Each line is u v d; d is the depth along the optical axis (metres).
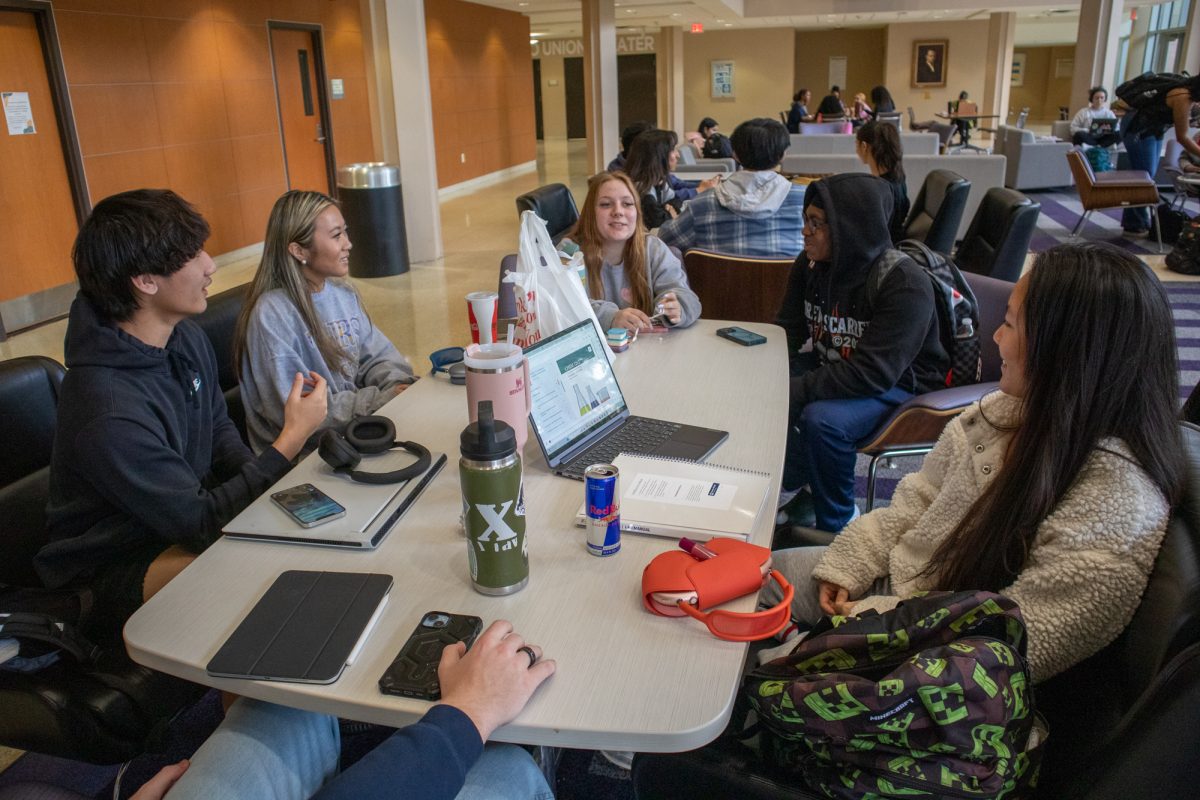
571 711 0.97
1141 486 1.07
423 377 2.10
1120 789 0.85
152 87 6.51
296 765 1.15
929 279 2.29
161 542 1.61
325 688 1.02
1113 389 1.09
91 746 1.35
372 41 6.75
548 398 1.59
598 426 1.69
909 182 7.44
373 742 1.85
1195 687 0.80
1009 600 1.00
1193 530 0.99
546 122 22.38
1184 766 0.82
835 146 10.59
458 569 1.25
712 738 0.96
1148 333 1.08
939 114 17.72
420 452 1.58
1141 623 0.99
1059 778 1.03
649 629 1.11
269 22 7.96
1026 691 0.96
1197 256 5.88
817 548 1.64
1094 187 6.70
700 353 2.24
